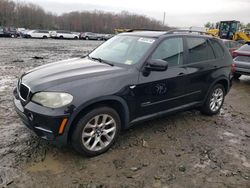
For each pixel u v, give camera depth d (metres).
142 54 4.18
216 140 4.49
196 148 4.16
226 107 6.44
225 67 5.51
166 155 3.89
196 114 5.68
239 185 3.31
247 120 5.59
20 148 3.85
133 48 4.42
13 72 9.84
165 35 4.51
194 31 5.30
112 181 3.25
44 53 18.47
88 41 42.66
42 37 44.41
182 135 4.58
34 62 13.21
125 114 3.94
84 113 3.54
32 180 3.19
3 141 4.02
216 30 27.91
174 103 4.63
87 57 4.89
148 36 4.55
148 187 3.19
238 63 9.01
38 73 3.91
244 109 6.38
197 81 4.91
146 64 4.09
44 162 3.54
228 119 5.56
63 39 45.78
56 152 3.79
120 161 3.67
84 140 3.61
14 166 3.42
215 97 5.57
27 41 34.12
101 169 3.47
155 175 3.41
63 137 3.40
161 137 4.45
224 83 5.69
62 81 3.50
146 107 4.18
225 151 4.13
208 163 3.75
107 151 3.90
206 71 5.06
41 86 3.48
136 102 4.02
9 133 4.29
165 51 4.41
